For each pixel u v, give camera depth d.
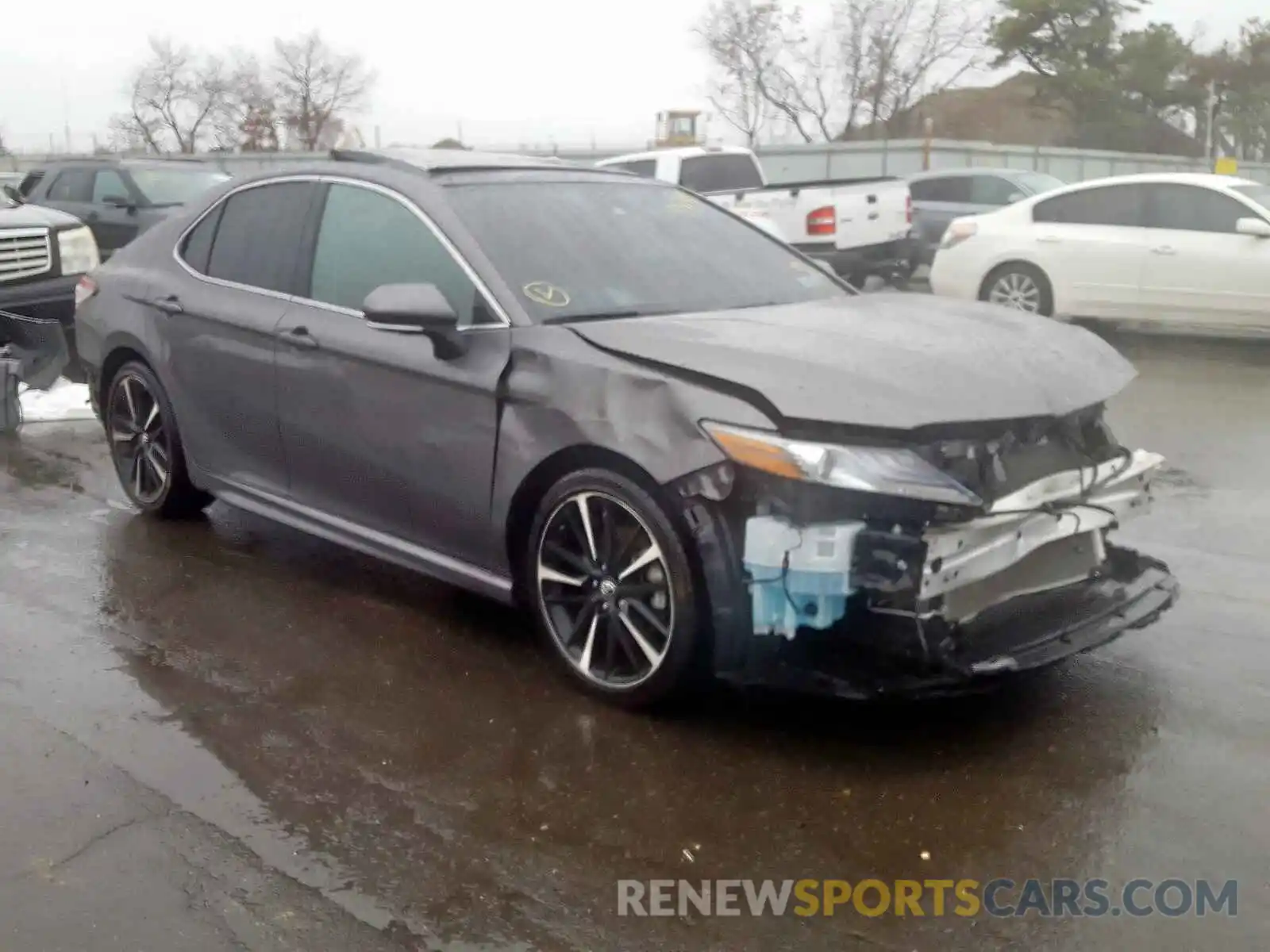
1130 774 3.54
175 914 2.95
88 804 3.43
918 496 3.30
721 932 2.88
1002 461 3.59
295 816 3.38
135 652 4.46
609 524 3.85
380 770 3.62
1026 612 3.80
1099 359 4.12
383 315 4.01
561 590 4.07
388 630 4.64
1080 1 45.59
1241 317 11.10
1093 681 4.14
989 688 3.53
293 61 47.94
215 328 5.18
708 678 3.78
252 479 5.22
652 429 3.63
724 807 3.41
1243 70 52.88
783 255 5.20
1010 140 47.66
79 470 6.98
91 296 5.99
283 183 5.19
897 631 3.43
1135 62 47.09
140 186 15.49
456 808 3.42
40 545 5.64
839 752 3.69
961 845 3.22
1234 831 3.26
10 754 3.71
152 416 5.82
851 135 42.72
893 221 14.55
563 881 3.08
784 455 3.36
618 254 4.62
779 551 3.39
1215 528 5.93
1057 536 3.72
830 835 3.27
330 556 5.48
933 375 3.58
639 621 3.86
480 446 4.12
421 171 4.72
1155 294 11.45
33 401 8.45
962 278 12.54
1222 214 11.20
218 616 4.78
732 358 3.66
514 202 4.66
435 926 2.91
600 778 3.56
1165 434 8.05
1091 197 11.92
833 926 2.90
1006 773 3.56
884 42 41.75
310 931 2.89
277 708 4.02
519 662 4.36
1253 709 3.92
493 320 4.17
